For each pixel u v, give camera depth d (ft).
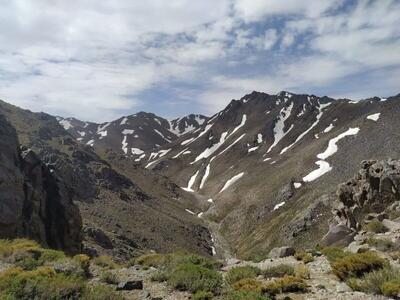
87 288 45.75
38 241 126.82
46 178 150.41
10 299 39.52
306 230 317.42
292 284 44.80
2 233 112.68
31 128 510.58
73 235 147.02
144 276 56.80
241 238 433.89
